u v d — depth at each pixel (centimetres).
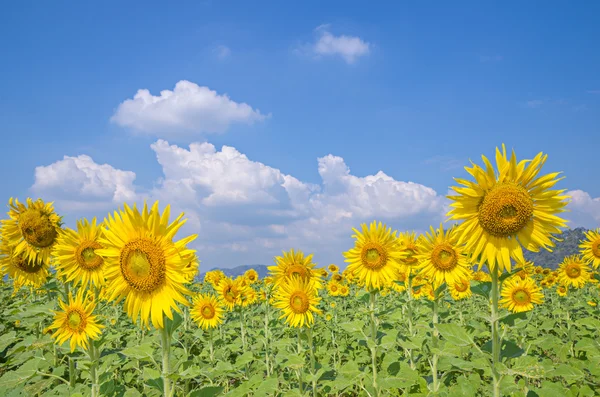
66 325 145
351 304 377
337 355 258
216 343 239
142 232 113
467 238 124
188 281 110
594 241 240
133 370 205
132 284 111
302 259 207
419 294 285
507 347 120
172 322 113
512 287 247
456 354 135
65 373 179
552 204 119
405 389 164
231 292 258
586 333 228
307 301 169
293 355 156
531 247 120
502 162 122
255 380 166
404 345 160
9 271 206
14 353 188
